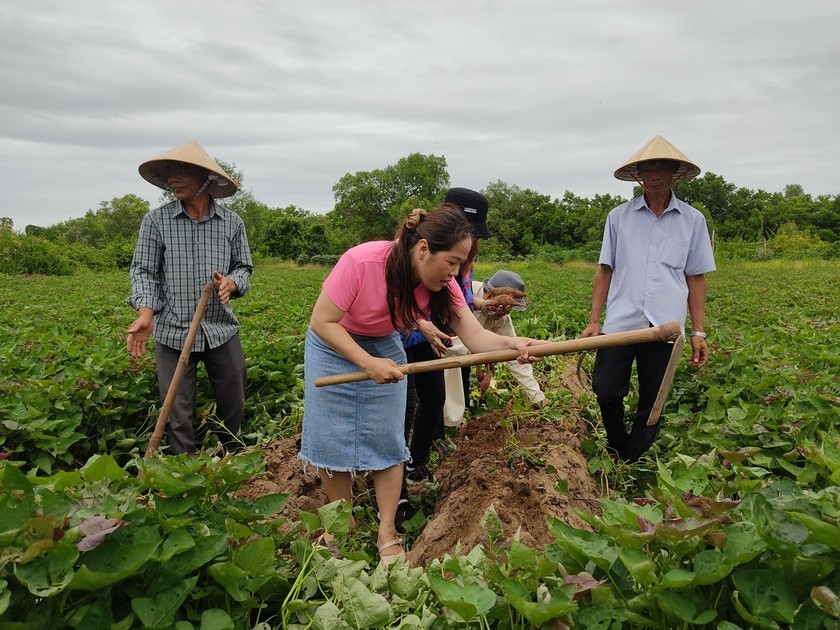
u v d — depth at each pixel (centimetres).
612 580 228
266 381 664
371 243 349
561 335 1043
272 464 470
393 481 376
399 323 353
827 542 206
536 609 213
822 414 436
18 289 2281
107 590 220
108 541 228
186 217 522
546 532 363
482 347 363
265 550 250
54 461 494
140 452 568
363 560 295
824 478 325
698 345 508
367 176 9788
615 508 249
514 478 400
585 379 752
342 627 254
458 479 450
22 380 578
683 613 208
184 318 520
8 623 204
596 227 8325
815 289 2006
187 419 526
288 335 862
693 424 523
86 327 986
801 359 618
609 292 518
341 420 360
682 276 496
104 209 8712
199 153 507
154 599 226
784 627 214
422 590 277
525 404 536
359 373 346
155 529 237
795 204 8944
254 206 7406
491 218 8638
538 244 8600
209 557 238
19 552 212
